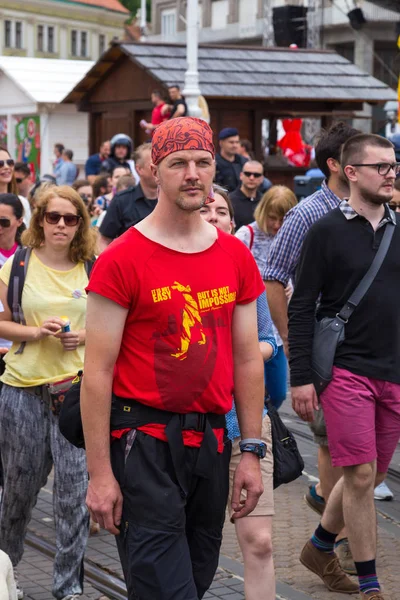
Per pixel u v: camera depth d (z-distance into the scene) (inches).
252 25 2009.1
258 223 277.7
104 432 144.2
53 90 1189.1
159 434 144.6
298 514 275.1
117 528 145.9
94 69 947.3
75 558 204.8
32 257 211.2
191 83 791.7
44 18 2728.8
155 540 142.3
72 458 202.1
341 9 1717.5
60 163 970.1
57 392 201.3
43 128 1187.9
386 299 197.6
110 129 967.6
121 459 145.5
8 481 207.5
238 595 217.8
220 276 147.3
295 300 203.6
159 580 141.3
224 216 199.5
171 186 142.5
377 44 1745.8
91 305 144.2
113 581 225.9
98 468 144.2
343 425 197.3
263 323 189.0
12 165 343.0
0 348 233.9
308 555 220.5
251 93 891.4
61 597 205.0
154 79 895.7
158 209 146.4
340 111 957.8
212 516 151.8
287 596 215.9
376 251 198.1
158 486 143.5
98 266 143.8
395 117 913.5
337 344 199.5
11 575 135.9
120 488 145.3
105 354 143.6
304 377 201.5
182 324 143.9
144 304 143.1
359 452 196.4
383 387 199.5
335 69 985.5
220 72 918.4
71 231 209.0
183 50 928.9
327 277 201.3
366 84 971.9
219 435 149.3
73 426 154.3
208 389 145.5
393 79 1747.0
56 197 208.2
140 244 143.9
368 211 198.8
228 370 148.8
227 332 148.9
